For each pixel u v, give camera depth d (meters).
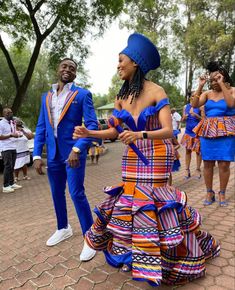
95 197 5.73
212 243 2.67
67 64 3.05
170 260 2.25
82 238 3.43
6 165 6.90
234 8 24.20
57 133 3.08
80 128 2.15
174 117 8.49
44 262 2.93
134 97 2.21
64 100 3.05
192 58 25.75
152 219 2.00
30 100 20.62
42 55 20.86
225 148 4.05
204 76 4.11
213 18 25.50
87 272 2.66
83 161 2.98
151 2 15.56
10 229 4.11
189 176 6.53
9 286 2.55
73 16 11.70
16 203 5.78
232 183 5.68
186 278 2.28
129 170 2.21
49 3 11.45
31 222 4.37
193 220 2.28
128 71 2.21
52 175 3.21
